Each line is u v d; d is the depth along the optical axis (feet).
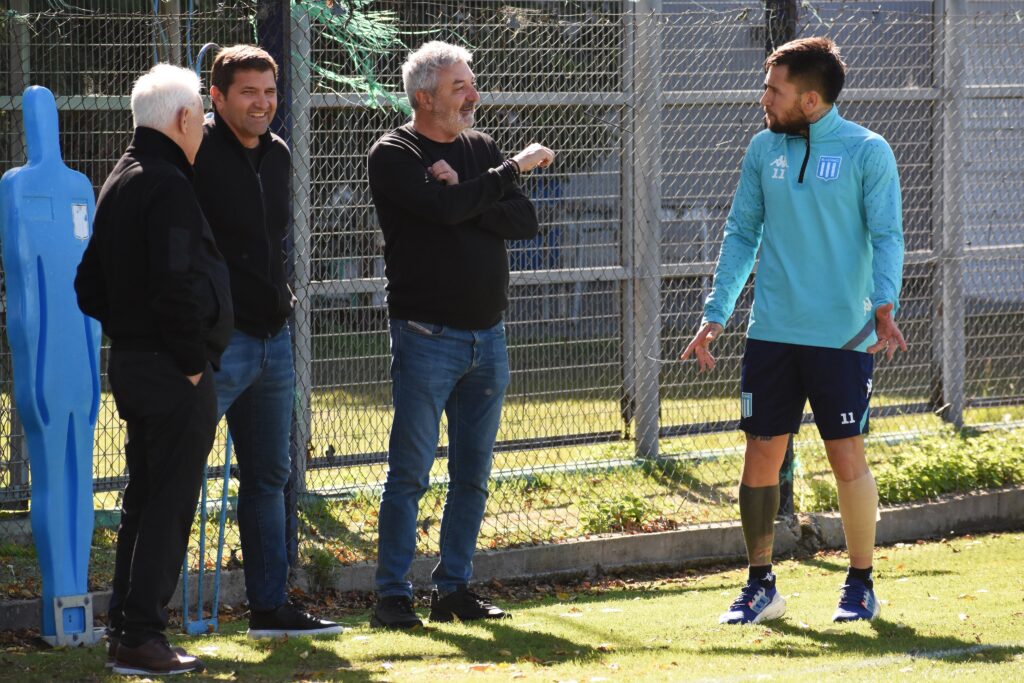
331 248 92.84
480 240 65.26
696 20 105.40
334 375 92.38
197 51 89.56
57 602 64.03
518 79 97.96
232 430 64.18
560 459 98.58
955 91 111.86
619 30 101.60
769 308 66.28
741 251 69.00
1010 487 98.32
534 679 53.31
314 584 77.36
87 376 65.62
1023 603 68.54
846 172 64.59
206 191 59.36
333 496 89.92
